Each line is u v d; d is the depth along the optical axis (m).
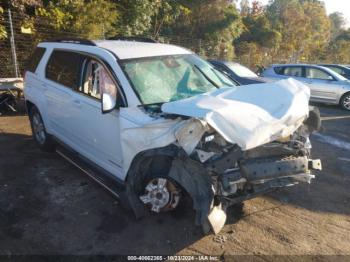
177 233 3.90
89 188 4.92
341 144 7.62
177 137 3.46
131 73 4.30
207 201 3.48
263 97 4.04
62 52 5.63
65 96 5.18
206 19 26.28
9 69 12.02
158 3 18.89
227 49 27.94
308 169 3.91
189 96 4.40
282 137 3.82
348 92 12.66
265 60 34.09
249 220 4.20
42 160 5.95
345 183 5.38
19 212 4.31
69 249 3.63
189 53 5.26
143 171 3.95
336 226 4.14
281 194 4.88
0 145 6.68
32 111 6.54
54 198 4.65
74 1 12.86
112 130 4.22
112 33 14.98
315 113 4.45
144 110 3.92
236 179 3.57
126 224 4.07
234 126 3.43
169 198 3.92
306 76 13.62
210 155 3.54
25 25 11.62
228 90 4.27
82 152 5.12
